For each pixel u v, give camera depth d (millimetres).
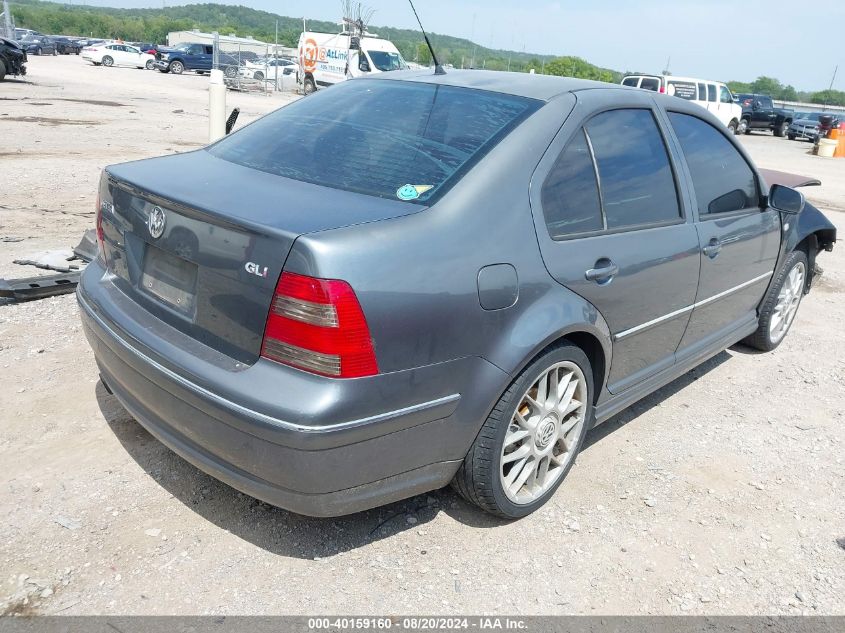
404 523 2926
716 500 3297
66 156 10195
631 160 3299
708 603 2652
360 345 2221
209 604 2414
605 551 2881
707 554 2920
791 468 3633
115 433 3336
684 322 3742
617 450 3670
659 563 2842
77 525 2717
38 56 47094
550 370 2871
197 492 2971
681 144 3684
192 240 2449
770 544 3020
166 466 3119
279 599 2465
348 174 2736
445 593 2570
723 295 4066
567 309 2801
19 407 3463
